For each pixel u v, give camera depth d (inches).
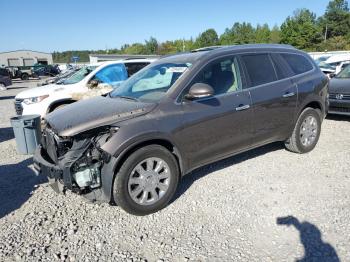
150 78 187.5
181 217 153.1
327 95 238.5
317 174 193.3
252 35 3521.2
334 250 125.2
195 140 168.2
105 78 348.8
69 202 171.5
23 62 2898.6
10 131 370.0
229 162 215.8
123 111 154.9
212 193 174.2
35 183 199.5
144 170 152.9
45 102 325.7
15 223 152.7
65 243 136.7
